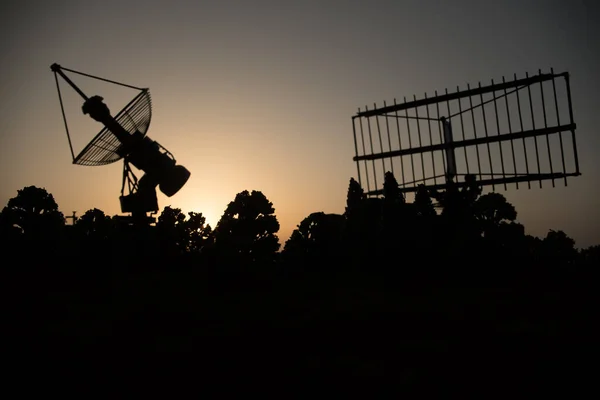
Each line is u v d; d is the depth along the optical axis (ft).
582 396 16.40
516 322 24.80
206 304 30.42
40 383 18.51
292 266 45.65
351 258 45.27
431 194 47.29
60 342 22.68
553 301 29.53
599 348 20.03
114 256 41.47
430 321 25.62
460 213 45.14
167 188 38.91
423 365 19.51
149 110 38.40
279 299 32.35
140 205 38.52
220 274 39.19
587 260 44.80
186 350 21.83
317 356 20.85
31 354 21.29
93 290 34.06
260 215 45.65
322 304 30.53
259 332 24.27
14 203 45.60
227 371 19.47
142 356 21.11
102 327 25.22
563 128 43.34
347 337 23.29
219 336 23.67
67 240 45.34
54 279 39.27
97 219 48.03
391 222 43.52
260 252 44.75
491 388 17.35
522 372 18.40
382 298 32.50
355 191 50.57
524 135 44.86
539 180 44.32
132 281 35.65
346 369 19.40
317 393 17.52
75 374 19.15
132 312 27.91
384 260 42.55
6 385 18.31
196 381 18.65
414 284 37.78
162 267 42.27
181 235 48.01
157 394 17.58
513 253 44.60
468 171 47.34
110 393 17.69
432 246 42.80
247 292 35.04
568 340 21.30
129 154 37.99
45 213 46.26
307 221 49.01
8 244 43.73
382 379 18.37
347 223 46.88
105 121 36.86
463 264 41.73
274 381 18.47
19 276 38.68
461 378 18.21
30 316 27.09
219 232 44.93
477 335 22.82
